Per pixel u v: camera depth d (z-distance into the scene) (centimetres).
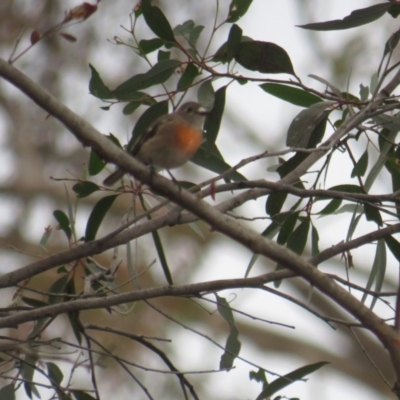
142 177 776
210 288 970
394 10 1064
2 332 1797
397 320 942
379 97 1088
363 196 999
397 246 1077
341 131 1008
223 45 1005
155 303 2252
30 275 953
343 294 836
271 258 823
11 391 1037
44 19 2156
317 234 1114
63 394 977
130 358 2056
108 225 2348
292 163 1091
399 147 1124
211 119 1044
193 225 1138
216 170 1087
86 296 998
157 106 1027
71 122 739
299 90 1100
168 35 995
